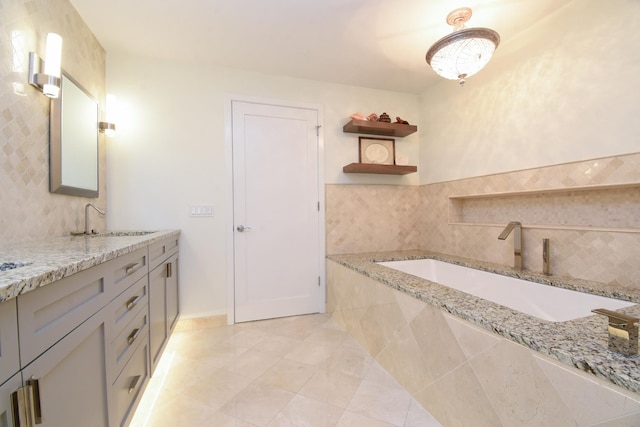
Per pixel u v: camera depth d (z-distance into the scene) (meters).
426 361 1.43
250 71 2.57
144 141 2.30
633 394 0.70
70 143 1.65
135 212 2.28
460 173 2.61
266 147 2.62
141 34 2.02
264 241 2.62
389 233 3.04
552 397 0.88
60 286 0.71
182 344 2.13
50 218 1.50
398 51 2.27
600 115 1.62
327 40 2.12
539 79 1.93
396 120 2.87
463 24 1.88
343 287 2.43
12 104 1.22
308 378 1.70
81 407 0.81
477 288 2.19
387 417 1.38
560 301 1.65
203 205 2.44
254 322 2.56
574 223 1.91
